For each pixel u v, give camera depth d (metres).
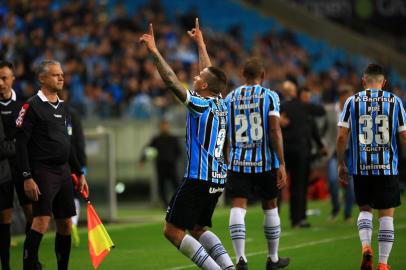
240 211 27.61
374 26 103.56
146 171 65.06
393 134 26.69
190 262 31.14
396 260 30.75
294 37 99.44
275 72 81.19
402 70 104.44
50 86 24.88
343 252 33.25
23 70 59.12
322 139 45.19
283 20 106.69
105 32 76.88
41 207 24.45
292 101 41.00
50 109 24.78
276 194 27.88
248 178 27.75
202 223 24.52
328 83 83.88
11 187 26.58
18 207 40.78
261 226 43.19
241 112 27.84
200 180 23.22
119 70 70.38
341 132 27.17
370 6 102.50
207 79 24.17
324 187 60.03
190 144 23.48
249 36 100.00
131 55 73.00
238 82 77.31
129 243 37.22
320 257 31.92
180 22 88.94
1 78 27.39
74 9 77.44
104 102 65.19
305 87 42.25
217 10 101.94
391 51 105.25
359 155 26.89
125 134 64.88
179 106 67.81
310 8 106.25
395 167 26.72
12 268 30.44
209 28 94.62
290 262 30.73
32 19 71.12
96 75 68.19
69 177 25.31
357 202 27.66
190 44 83.44
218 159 23.67
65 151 24.89
